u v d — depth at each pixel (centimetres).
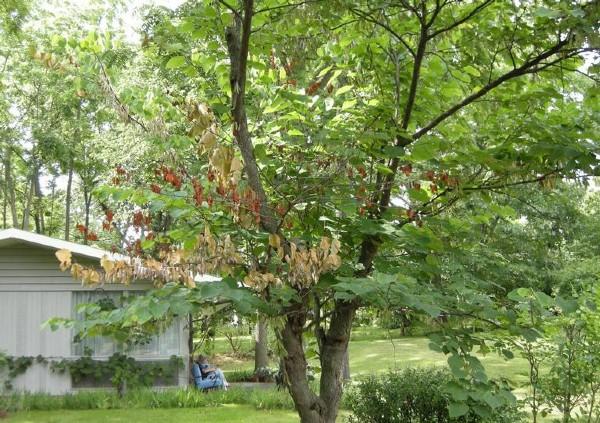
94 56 398
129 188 417
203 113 346
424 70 500
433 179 455
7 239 1381
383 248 477
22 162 3222
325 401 461
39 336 1427
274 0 433
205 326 470
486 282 452
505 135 482
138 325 389
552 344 708
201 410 1282
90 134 2894
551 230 1340
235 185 349
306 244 441
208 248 348
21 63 2523
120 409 1303
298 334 444
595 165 414
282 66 477
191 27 430
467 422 693
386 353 2219
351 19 473
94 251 1400
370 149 456
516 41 462
